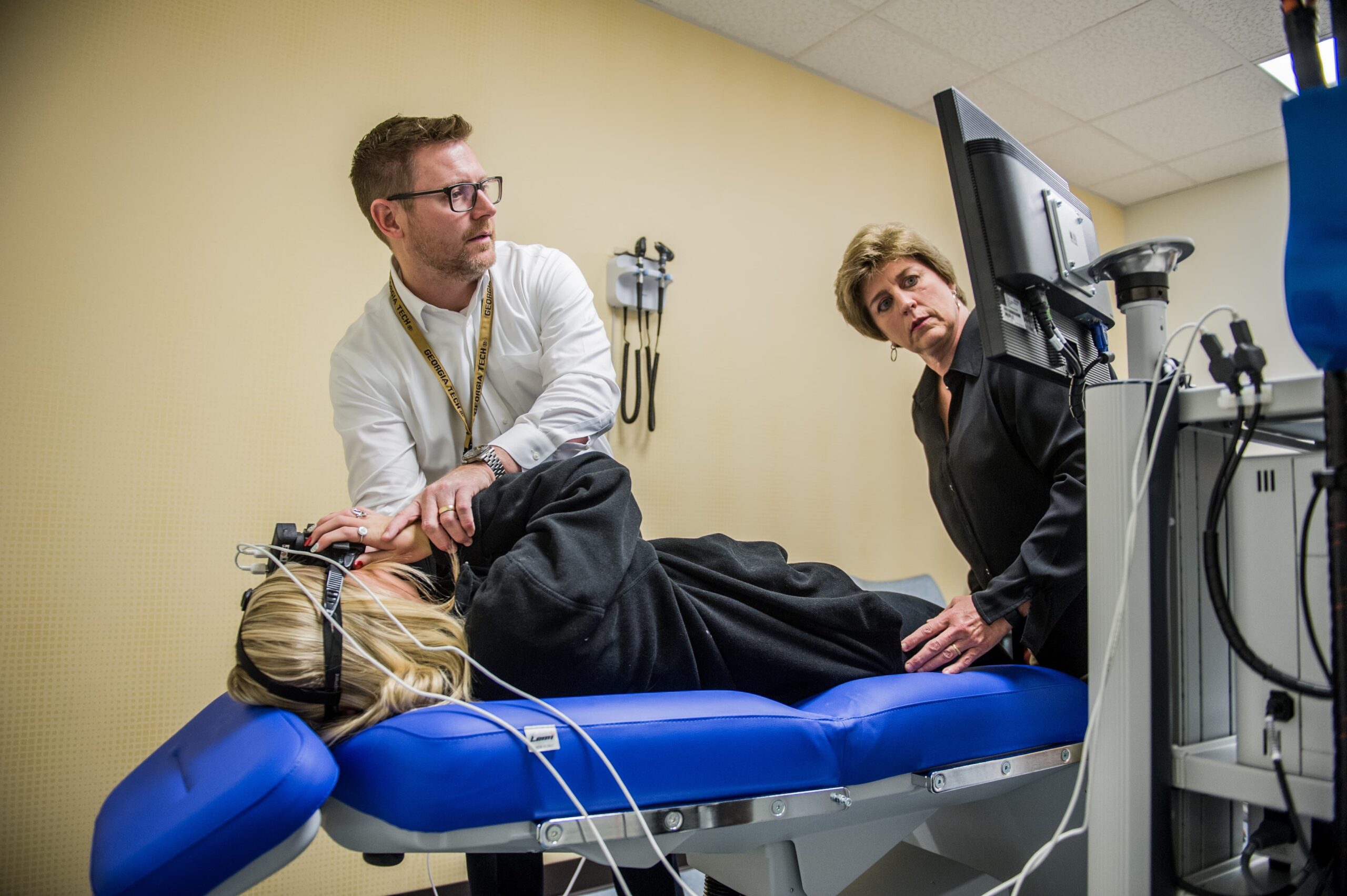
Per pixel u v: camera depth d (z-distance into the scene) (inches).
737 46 131.6
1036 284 45.9
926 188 156.2
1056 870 54.1
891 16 124.8
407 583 45.0
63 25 82.3
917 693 45.5
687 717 37.8
